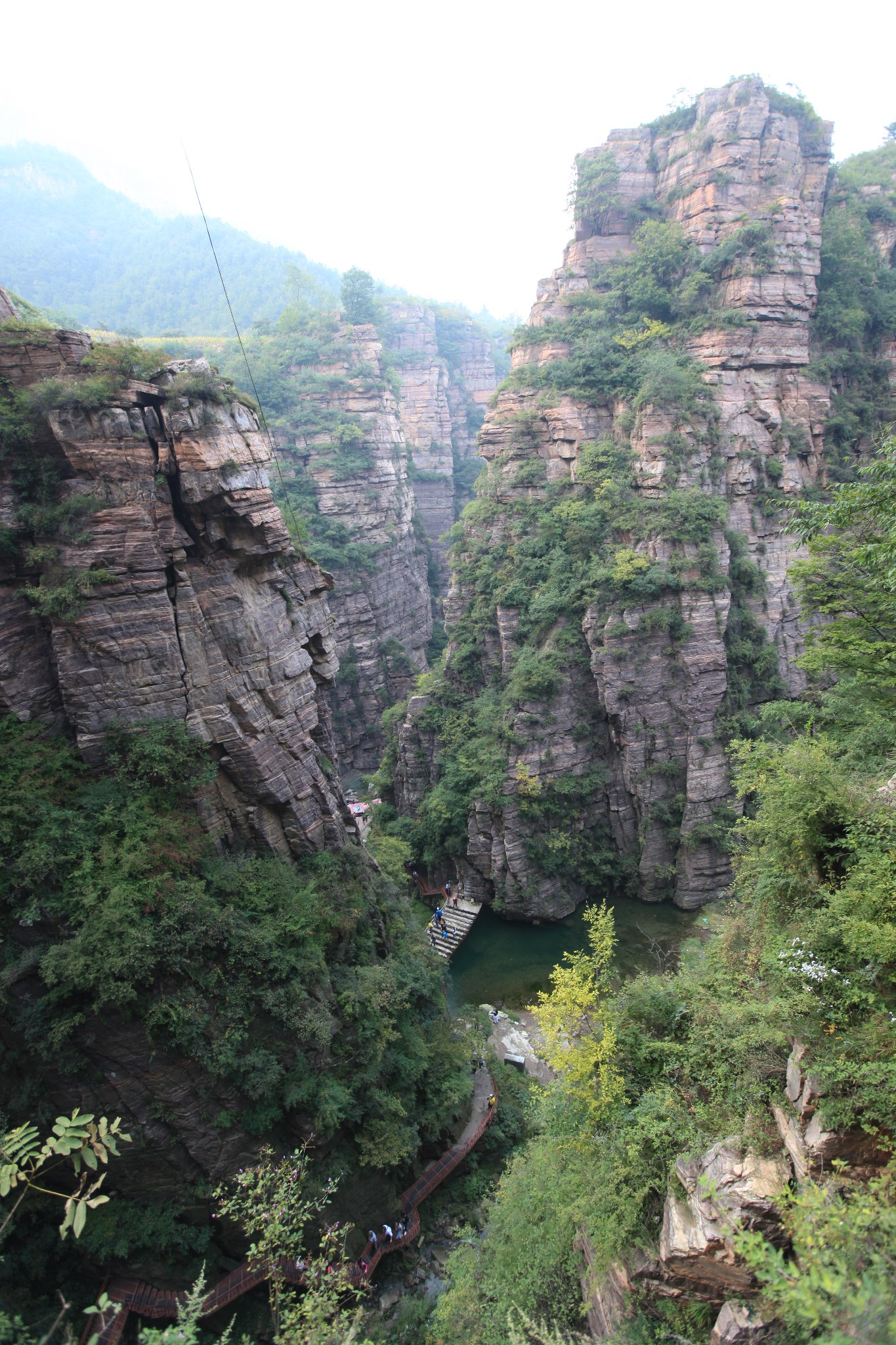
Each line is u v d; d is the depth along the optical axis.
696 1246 10.00
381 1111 19.53
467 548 46.50
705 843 37.22
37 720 17.28
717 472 39.38
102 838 16.47
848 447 44.44
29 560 16.75
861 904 10.59
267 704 20.41
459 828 40.00
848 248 45.06
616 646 36.84
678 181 44.94
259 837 20.39
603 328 45.06
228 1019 16.64
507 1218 16.30
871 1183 7.89
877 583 16.08
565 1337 13.08
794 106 43.22
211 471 17.98
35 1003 14.84
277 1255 14.16
